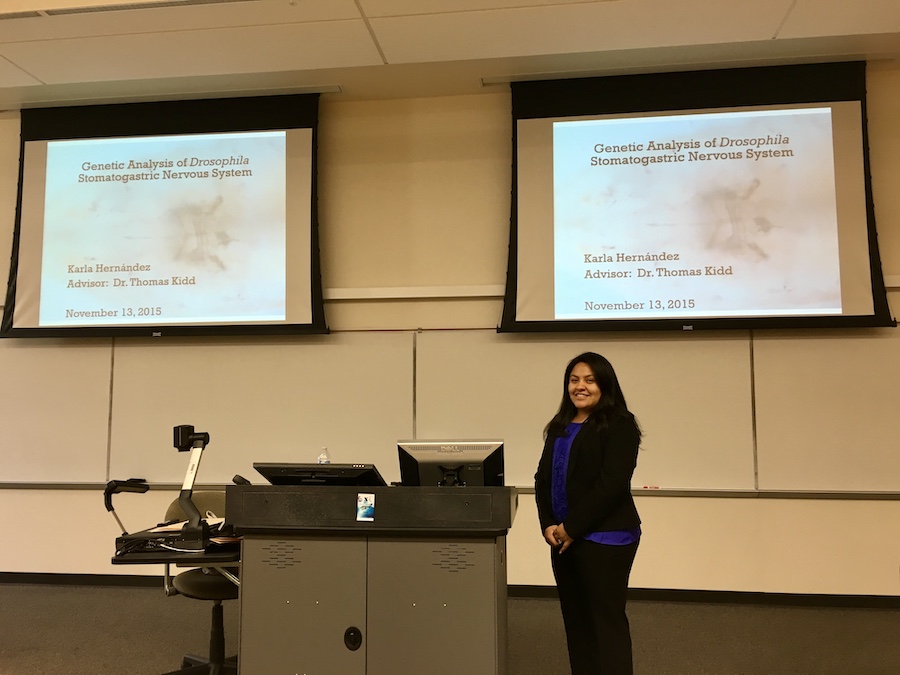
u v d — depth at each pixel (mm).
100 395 4227
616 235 3906
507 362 3994
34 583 4152
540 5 3145
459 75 3951
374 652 1980
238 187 4184
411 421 4027
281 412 4109
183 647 3131
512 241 3959
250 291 4109
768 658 2969
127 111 4309
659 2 3111
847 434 3719
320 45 3506
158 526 2537
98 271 4219
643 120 3939
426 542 1991
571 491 2209
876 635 3242
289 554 2051
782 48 3656
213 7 3139
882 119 3877
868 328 3752
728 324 3746
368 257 4180
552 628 3340
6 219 4410
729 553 3748
